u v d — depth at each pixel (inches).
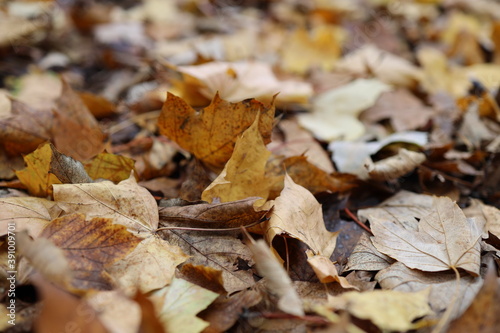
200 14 65.6
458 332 26.4
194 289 27.5
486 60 53.1
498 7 74.1
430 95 42.1
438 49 56.9
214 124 30.8
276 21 64.8
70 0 59.8
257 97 37.5
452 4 74.7
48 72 43.7
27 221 28.6
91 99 37.6
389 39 59.9
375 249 29.8
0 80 41.7
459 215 29.9
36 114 33.2
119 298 26.5
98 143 33.8
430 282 28.4
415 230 30.6
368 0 77.3
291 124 37.5
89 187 29.4
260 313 27.5
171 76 40.4
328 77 45.2
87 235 28.0
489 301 26.2
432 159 34.7
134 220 29.4
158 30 58.8
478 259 28.7
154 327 25.6
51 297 25.5
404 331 27.0
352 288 28.2
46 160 29.9
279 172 32.1
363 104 39.1
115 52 50.0
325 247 29.7
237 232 29.5
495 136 36.3
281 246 29.8
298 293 28.2
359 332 26.6
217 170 31.9
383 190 33.1
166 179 33.1
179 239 29.4
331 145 35.6
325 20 65.9
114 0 68.7
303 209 29.9
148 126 37.1
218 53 48.4
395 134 36.2
